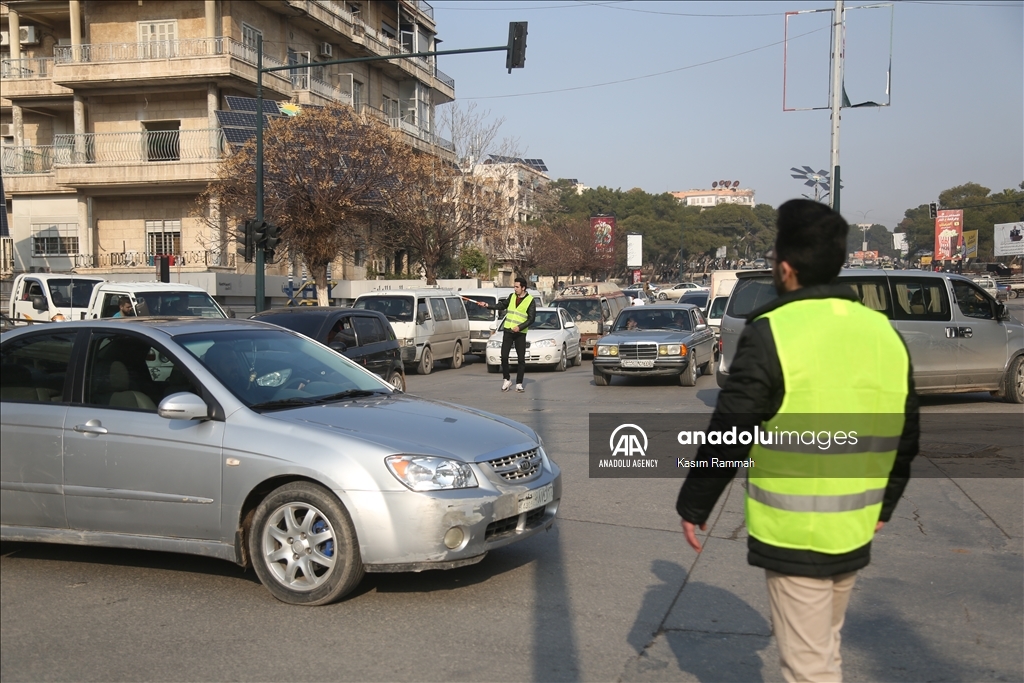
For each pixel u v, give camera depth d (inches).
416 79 1953.7
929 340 491.5
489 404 569.9
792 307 110.0
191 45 1346.0
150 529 213.3
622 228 3678.6
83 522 219.8
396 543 191.9
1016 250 2719.0
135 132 1366.9
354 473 193.9
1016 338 514.6
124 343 229.3
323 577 196.4
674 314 718.5
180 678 162.6
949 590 207.2
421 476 194.7
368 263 1749.5
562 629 184.4
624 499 297.1
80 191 1401.3
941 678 161.2
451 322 915.4
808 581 109.3
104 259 1427.2
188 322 243.9
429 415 224.4
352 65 1738.4
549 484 218.8
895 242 3484.3
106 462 215.8
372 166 1131.9
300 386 233.9
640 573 220.1
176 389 218.8
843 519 108.1
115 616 194.2
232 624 188.7
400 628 185.3
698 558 232.2
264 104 1311.5
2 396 233.5
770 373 107.3
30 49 1595.7
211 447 206.7
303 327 514.0
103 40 1419.8
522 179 2161.7
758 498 111.0
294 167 1087.6
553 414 512.7
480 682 159.9
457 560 195.5
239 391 217.6
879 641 177.9
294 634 182.5
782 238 114.6
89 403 224.4
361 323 546.3
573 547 242.8
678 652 172.7
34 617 194.2
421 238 1333.7
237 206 1128.8
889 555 234.1
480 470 203.5
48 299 816.9
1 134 1617.9
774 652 172.2
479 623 187.6
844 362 107.7
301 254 1178.0
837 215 113.2
